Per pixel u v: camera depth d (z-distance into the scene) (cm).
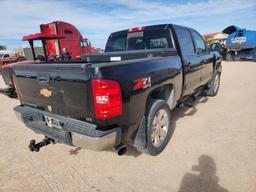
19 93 319
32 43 801
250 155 292
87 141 214
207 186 237
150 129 283
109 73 205
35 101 290
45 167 290
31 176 271
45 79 250
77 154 322
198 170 266
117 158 306
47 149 340
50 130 262
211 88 606
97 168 284
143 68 257
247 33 1725
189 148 321
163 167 278
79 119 234
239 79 927
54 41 1364
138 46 419
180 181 248
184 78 381
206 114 471
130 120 241
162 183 247
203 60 483
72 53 1453
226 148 315
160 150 309
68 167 289
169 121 330
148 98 298
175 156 302
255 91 670
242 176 249
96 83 200
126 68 229
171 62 327
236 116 447
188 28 436
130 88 231
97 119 212
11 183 258
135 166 284
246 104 531
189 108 520
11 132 414
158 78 289
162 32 378
